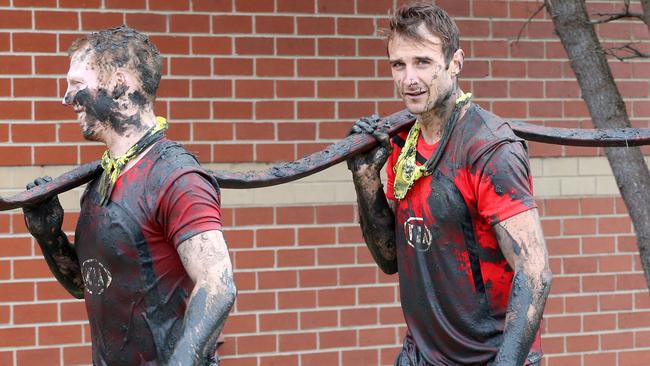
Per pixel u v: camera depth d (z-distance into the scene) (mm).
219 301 4711
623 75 11391
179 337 4672
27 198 5348
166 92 10070
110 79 5027
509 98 11055
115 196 5047
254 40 10289
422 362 5660
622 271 11336
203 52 10164
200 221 4836
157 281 5035
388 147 5863
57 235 5637
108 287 5094
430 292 5562
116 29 5176
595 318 11273
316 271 10492
